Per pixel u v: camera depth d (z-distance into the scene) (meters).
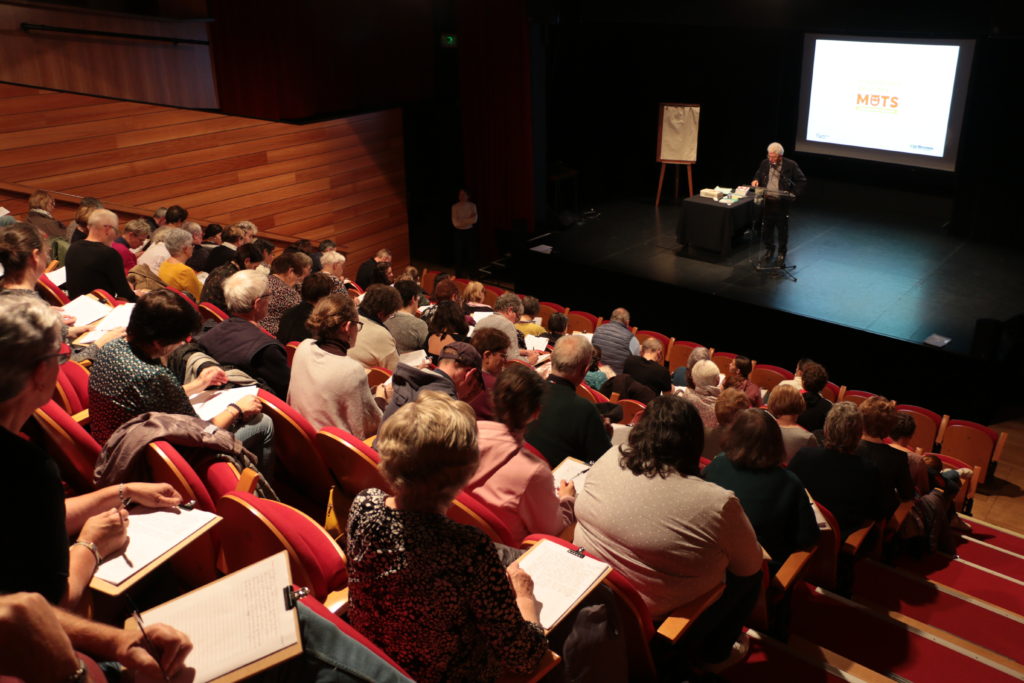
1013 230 11.03
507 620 1.63
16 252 3.22
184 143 9.91
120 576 1.86
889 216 12.49
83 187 9.10
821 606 3.52
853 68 12.12
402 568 1.58
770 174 10.31
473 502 2.32
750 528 2.36
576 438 3.29
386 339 4.44
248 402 2.87
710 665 2.76
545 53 12.75
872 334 8.77
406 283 5.92
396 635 1.64
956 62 11.07
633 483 2.36
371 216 12.44
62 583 1.53
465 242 12.88
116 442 2.30
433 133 13.16
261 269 5.97
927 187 12.25
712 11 9.73
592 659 2.02
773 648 2.95
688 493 2.30
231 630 1.57
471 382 3.30
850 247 11.29
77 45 10.04
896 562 4.61
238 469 2.44
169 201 9.94
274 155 10.93
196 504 2.19
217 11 11.42
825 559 3.56
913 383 8.69
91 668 1.30
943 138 11.45
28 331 1.48
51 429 2.43
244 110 11.86
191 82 11.50
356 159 11.98
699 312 10.12
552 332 6.77
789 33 12.68
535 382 2.50
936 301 9.51
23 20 9.50
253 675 1.51
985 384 8.21
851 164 12.84
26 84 9.16
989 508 7.07
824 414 5.47
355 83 12.34
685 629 2.26
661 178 13.77
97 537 1.90
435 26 13.20
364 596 1.65
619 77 14.30
